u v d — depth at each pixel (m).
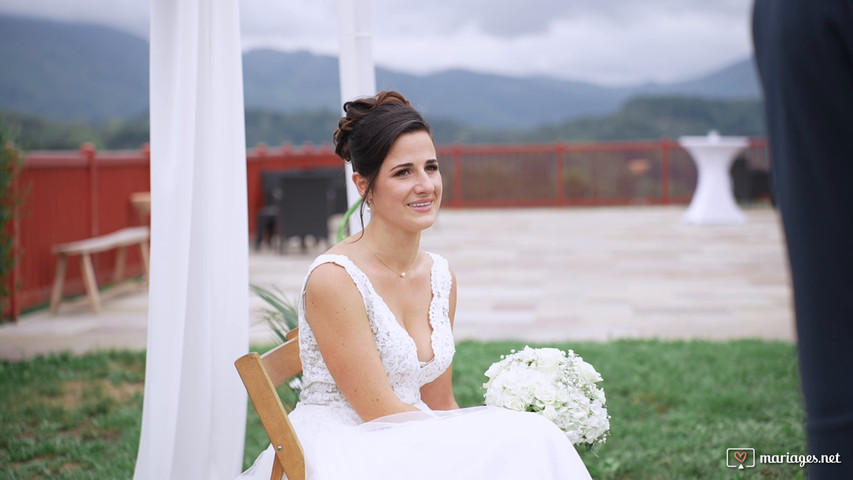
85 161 8.65
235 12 2.88
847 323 1.00
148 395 2.73
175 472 2.79
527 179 17.47
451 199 17.55
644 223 14.45
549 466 2.05
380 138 2.29
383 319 2.30
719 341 6.10
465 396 4.62
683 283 8.80
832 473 1.01
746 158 15.81
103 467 3.76
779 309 7.38
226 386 2.89
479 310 7.59
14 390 4.98
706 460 3.71
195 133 2.80
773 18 1.02
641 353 5.56
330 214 12.56
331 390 2.32
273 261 10.77
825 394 1.01
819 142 0.99
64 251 7.49
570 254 11.04
